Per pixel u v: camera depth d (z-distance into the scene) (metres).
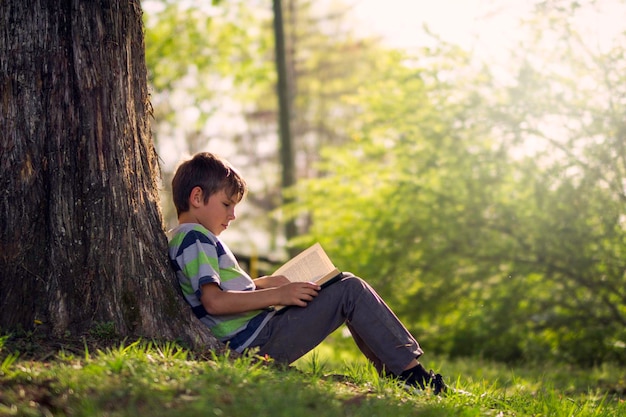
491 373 7.85
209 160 4.20
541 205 9.80
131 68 4.19
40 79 4.00
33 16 4.01
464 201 10.37
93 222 3.96
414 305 10.58
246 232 32.25
